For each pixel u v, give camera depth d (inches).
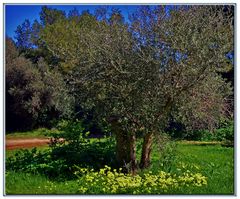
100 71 379.9
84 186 358.0
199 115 399.2
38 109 933.2
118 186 345.1
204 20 377.4
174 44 362.3
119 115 382.6
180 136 447.2
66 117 478.0
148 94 374.9
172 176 388.8
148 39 373.4
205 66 365.7
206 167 441.7
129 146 402.3
